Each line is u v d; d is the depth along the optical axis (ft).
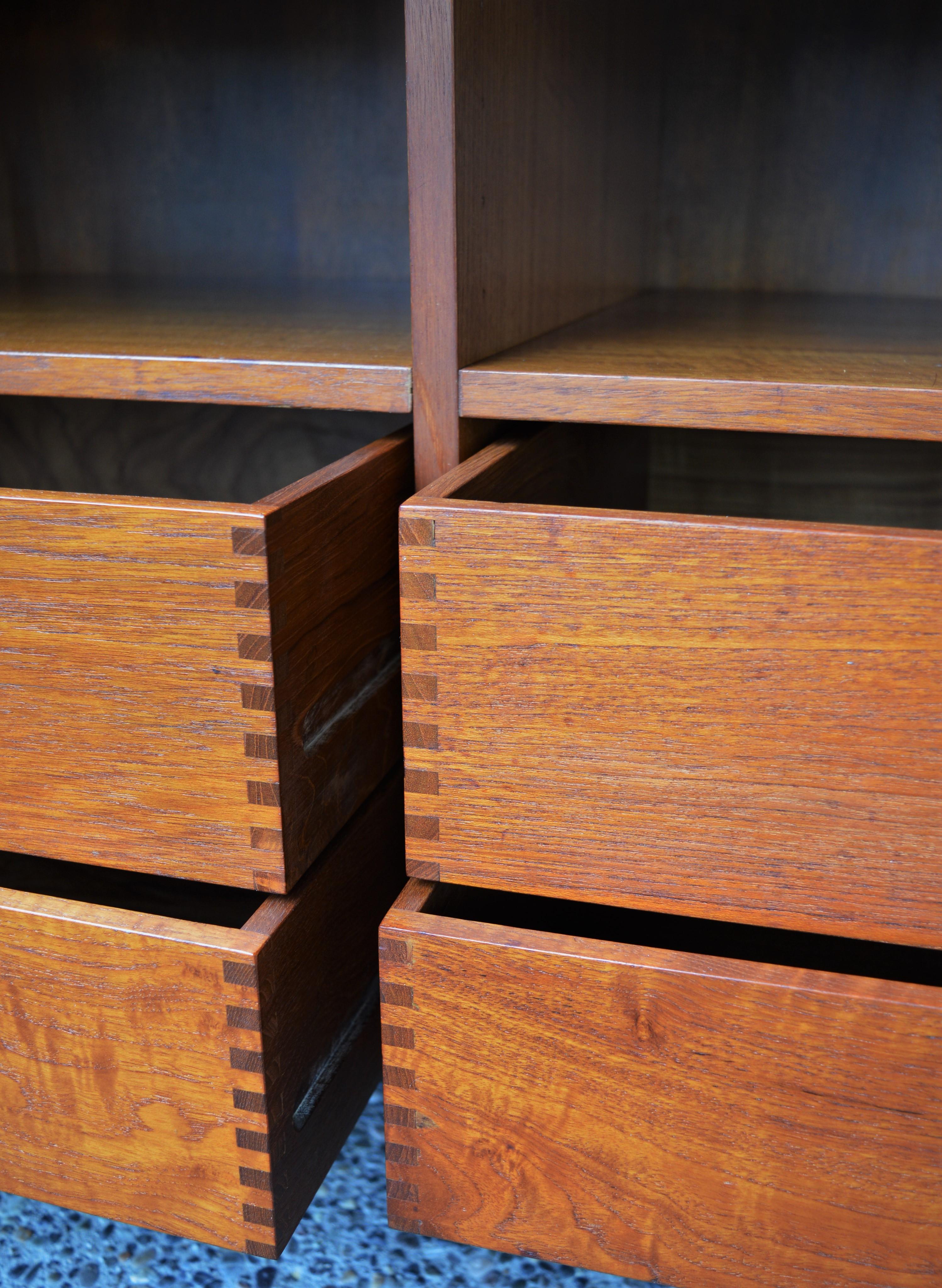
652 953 1.86
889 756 1.74
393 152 3.46
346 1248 2.31
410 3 1.94
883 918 1.84
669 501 3.74
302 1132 2.14
